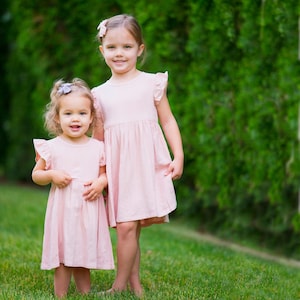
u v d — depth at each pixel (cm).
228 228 870
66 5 1080
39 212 947
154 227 915
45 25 1112
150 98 506
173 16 891
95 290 526
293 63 732
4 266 600
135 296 488
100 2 1009
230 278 582
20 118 1306
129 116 500
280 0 728
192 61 882
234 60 812
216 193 889
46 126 508
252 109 780
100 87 517
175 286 543
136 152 497
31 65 1198
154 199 492
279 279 594
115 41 500
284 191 778
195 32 837
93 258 483
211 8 812
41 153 493
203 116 854
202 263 644
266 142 771
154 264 632
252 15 765
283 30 727
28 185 1337
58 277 493
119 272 502
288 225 777
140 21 908
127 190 494
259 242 831
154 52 912
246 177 816
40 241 731
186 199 962
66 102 488
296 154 742
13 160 1344
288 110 742
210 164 862
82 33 1074
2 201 1037
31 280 557
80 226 485
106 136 504
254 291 535
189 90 875
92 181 489
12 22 1299
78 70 1072
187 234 891
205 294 514
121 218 492
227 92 825
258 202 823
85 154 494
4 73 1386
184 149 902
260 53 765
